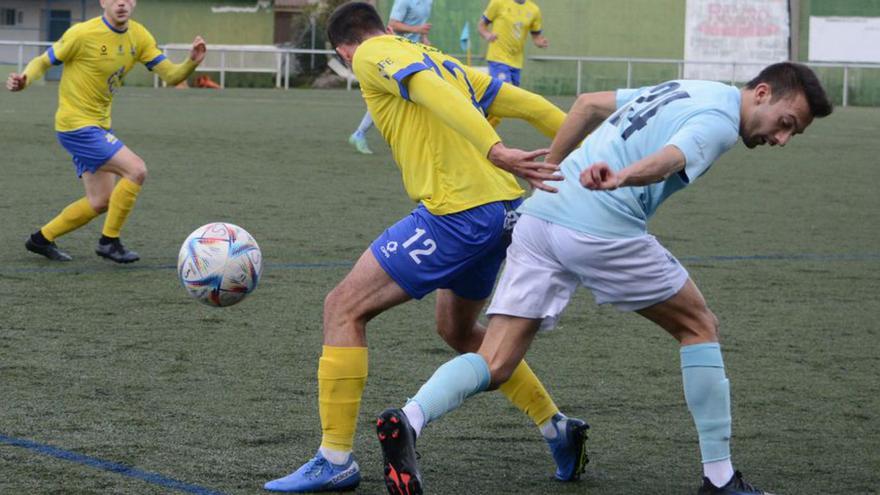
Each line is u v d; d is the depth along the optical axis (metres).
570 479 8.40
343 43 8.53
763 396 10.84
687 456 9.05
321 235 19.41
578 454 8.34
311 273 16.20
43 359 11.32
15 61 87.00
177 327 12.88
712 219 22.80
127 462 8.37
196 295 9.44
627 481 8.45
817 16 71.62
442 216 8.08
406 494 7.24
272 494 7.86
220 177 26.39
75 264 16.47
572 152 8.26
